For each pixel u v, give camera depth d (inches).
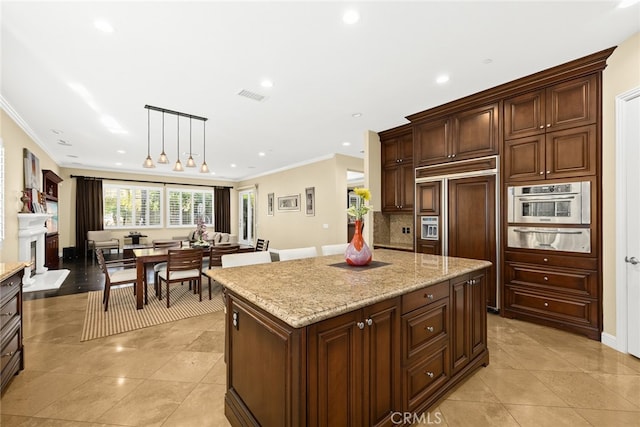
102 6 73.9
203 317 131.6
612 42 92.0
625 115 92.6
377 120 164.7
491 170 127.3
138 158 271.1
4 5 72.7
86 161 287.3
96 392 75.8
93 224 316.8
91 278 205.5
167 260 147.7
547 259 113.1
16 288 82.9
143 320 127.0
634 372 83.7
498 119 125.7
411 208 171.5
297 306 47.8
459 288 78.7
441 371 72.3
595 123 101.3
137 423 64.9
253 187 378.9
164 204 368.2
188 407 70.4
